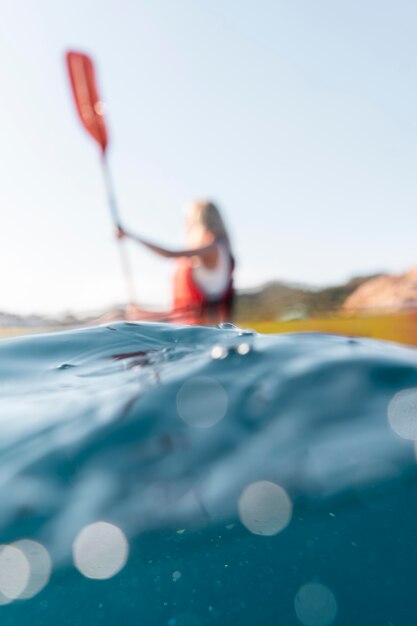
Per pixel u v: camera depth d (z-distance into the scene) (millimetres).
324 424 943
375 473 827
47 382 1297
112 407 1072
